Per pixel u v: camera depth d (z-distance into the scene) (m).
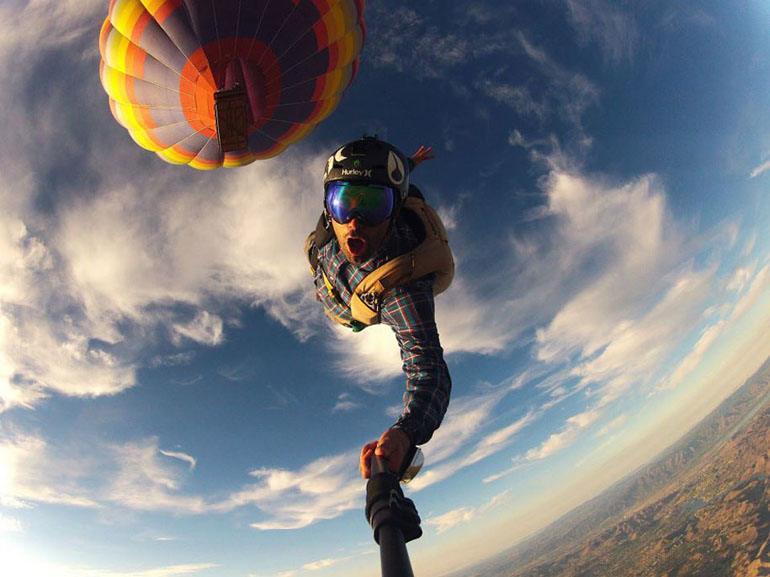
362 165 1.45
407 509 0.85
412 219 1.58
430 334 1.44
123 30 12.39
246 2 11.31
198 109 12.90
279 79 12.09
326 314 1.94
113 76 13.20
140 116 13.66
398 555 0.71
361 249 1.48
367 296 1.54
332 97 12.70
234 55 11.80
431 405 1.25
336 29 11.89
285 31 11.81
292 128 12.34
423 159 2.19
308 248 2.05
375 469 0.96
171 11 11.88
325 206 1.55
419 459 1.11
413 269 1.47
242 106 10.41
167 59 12.46
